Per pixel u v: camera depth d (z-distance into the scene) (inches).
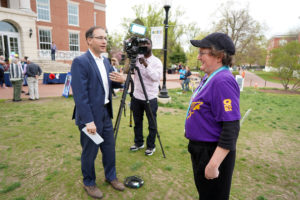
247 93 480.7
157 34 272.5
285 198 93.7
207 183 57.1
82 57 79.5
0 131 166.4
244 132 188.7
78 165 115.9
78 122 83.4
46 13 802.8
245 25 971.9
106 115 88.2
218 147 49.3
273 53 609.6
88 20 933.8
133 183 97.8
